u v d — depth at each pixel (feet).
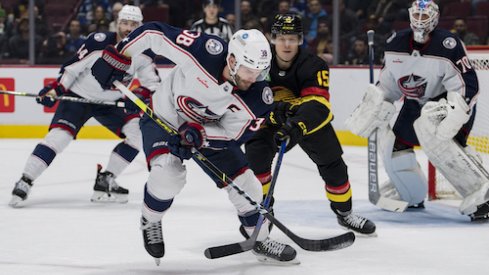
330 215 22.21
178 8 44.68
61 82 23.15
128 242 18.37
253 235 15.24
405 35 21.42
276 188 27.81
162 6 44.57
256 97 14.33
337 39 42.04
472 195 21.30
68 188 27.45
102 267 15.94
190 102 14.62
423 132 21.34
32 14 43.70
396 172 22.54
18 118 43.04
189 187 27.99
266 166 17.92
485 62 28.30
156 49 14.80
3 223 20.67
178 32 14.53
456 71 20.90
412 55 21.24
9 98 42.96
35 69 42.68
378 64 42.01
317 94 17.31
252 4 42.96
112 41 22.80
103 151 38.09
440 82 21.68
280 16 17.40
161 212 15.21
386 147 22.48
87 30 44.34
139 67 23.08
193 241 18.58
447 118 20.67
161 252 15.51
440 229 20.35
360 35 42.01
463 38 41.86
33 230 19.75
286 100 17.89
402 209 22.13
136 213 22.40
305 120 16.80
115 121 24.04
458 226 20.79
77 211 22.63
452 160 21.45
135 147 24.07
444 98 22.02
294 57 17.61
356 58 42.04
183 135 14.52
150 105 15.70
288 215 22.21
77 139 43.16
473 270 15.96
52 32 44.19
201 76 14.19
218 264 16.30
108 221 21.06
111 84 15.34
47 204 23.91
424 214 22.62
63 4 44.34
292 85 17.67
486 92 28.50
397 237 19.26
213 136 14.85
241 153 15.74
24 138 43.09
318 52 42.37
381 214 22.54
